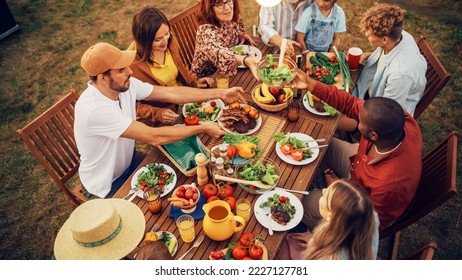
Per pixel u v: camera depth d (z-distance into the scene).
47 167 2.92
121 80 2.48
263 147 2.70
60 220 3.57
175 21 3.99
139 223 2.20
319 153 2.66
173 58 3.38
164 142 2.59
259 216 2.32
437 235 3.31
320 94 2.79
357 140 3.49
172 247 2.18
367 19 2.97
